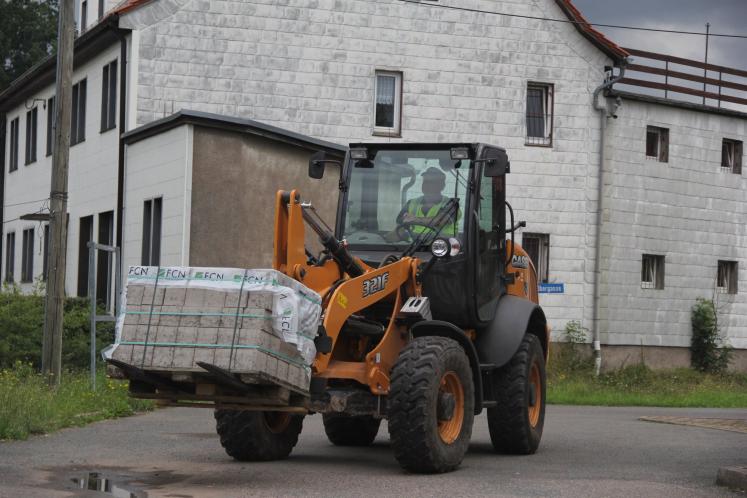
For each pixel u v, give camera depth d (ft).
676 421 53.52
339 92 88.89
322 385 30.50
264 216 71.10
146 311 28.63
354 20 89.40
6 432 38.50
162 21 84.07
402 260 33.99
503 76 93.71
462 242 35.65
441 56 92.02
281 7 87.30
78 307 73.05
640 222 99.25
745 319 106.83
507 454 38.34
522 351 38.06
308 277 31.32
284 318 28.17
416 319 33.27
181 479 29.63
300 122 87.86
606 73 97.25
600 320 96.84
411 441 30.96
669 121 101.45
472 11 92.84
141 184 75.36
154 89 83.82
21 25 161.99
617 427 49.88
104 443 37.88
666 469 33.60
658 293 100.53
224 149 69.15
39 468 31.09
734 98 106.52
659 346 100.58
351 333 32.91
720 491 28.66
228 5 85.92
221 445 34.83
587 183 96.48
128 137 76.84
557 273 95.71
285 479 30.04
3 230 119.44
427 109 91.71
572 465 34.71
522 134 94.22
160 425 44.73
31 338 67.36
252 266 70.23
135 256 75.87
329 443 41.57
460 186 36.17
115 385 53.06
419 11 91.35
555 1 94.99
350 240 36.40
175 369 27.99
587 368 94.94
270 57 87.04
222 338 27.99
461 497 27.14
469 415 33.04
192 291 28.48
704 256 103.81
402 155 36.83
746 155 107.45
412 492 27.86
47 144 102.89
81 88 93.40
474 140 92.94
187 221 67.77
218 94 85.56
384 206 36.50
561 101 95.86
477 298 35.81
